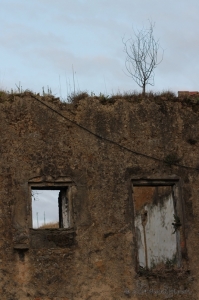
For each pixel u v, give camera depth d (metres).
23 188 14.65
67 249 14.58
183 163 15.66
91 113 15.36
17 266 14.27
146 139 15.55
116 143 15.34
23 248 14.30
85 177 15.02
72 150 15.07
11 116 14.93
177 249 15.41
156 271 15.02
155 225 19.66
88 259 14.64
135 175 15.30
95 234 14.79
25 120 14.98
